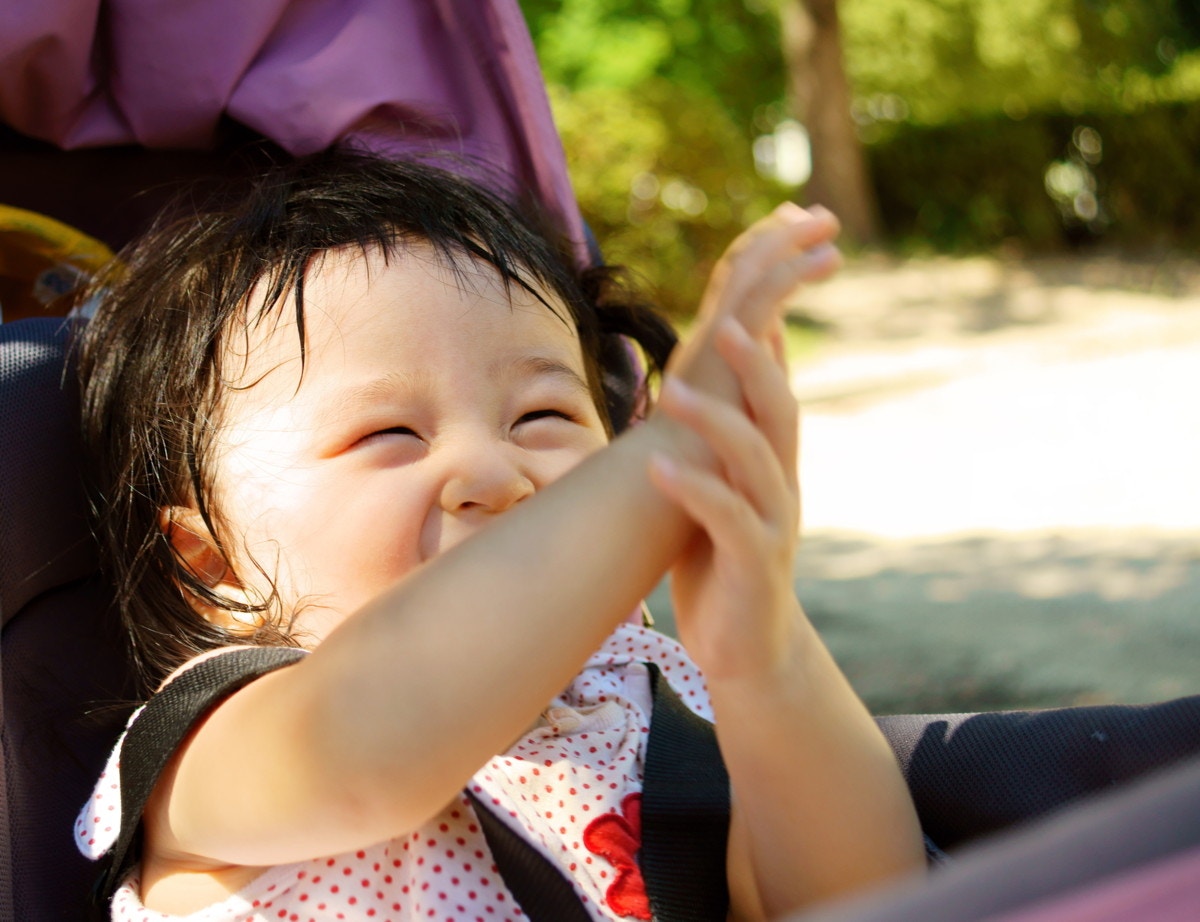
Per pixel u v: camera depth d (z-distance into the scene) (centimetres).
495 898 109
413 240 128
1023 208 1399
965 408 680
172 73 170
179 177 179
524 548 86
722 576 85
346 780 86
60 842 123
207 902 106
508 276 128
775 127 1463
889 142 1423
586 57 1080
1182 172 1403
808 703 95
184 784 101
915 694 300
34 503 131
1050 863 52
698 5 1250
